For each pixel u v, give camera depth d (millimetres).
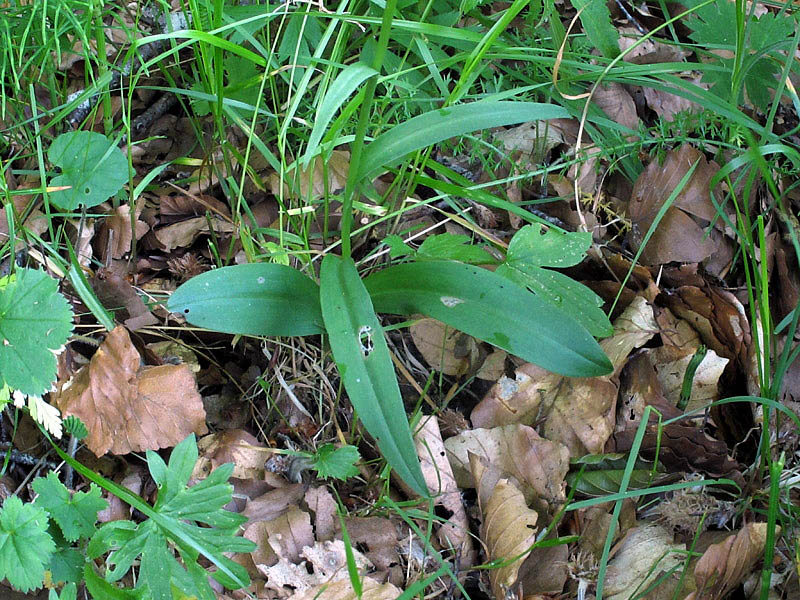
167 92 678
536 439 564
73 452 524
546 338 504
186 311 508
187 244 623
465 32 535
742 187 664
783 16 658
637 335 596
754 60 619
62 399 523
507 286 515
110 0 663
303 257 587
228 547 468
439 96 668
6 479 518
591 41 648
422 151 627
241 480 542
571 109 681
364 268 628
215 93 593
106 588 451
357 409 475
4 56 567
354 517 540
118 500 525
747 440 593
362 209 587
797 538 537
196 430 529
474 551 542
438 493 549
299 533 524
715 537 544
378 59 476
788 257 663
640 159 690
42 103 637
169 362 574
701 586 507
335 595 501
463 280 520
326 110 475
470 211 658
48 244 554
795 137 723
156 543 462
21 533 443
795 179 692
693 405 594
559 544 530
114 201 608
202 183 644
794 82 728
